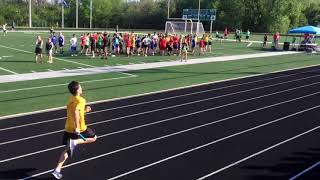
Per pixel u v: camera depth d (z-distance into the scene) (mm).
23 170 9852
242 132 13641
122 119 14922
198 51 41250
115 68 27875
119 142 12195
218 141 12562
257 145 12258
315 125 14797
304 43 46594
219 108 17219
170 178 9609
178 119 15156
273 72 28891
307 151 11797
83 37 34281
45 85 21172
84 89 20484
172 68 29078
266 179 9656
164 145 12031
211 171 10094
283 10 89812
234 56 38500
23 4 101562
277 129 14133
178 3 101062
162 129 13742
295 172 10141
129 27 101750
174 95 19734
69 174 9688
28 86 20781
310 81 25297
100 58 32500
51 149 11367
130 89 20906
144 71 27172
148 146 11906
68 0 104062
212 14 63188
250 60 35844
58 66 27719
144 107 16984
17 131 13047
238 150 11742
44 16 101188
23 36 54500
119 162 10555
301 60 37188
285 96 20312
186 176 9742
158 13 98875
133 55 35375
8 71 24969
